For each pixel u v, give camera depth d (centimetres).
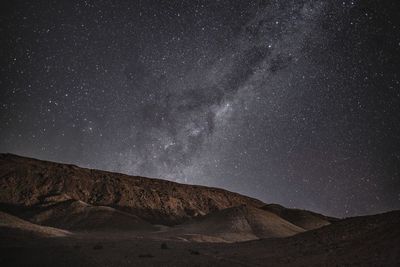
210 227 6075
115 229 6606
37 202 7744
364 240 2278
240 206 6700
